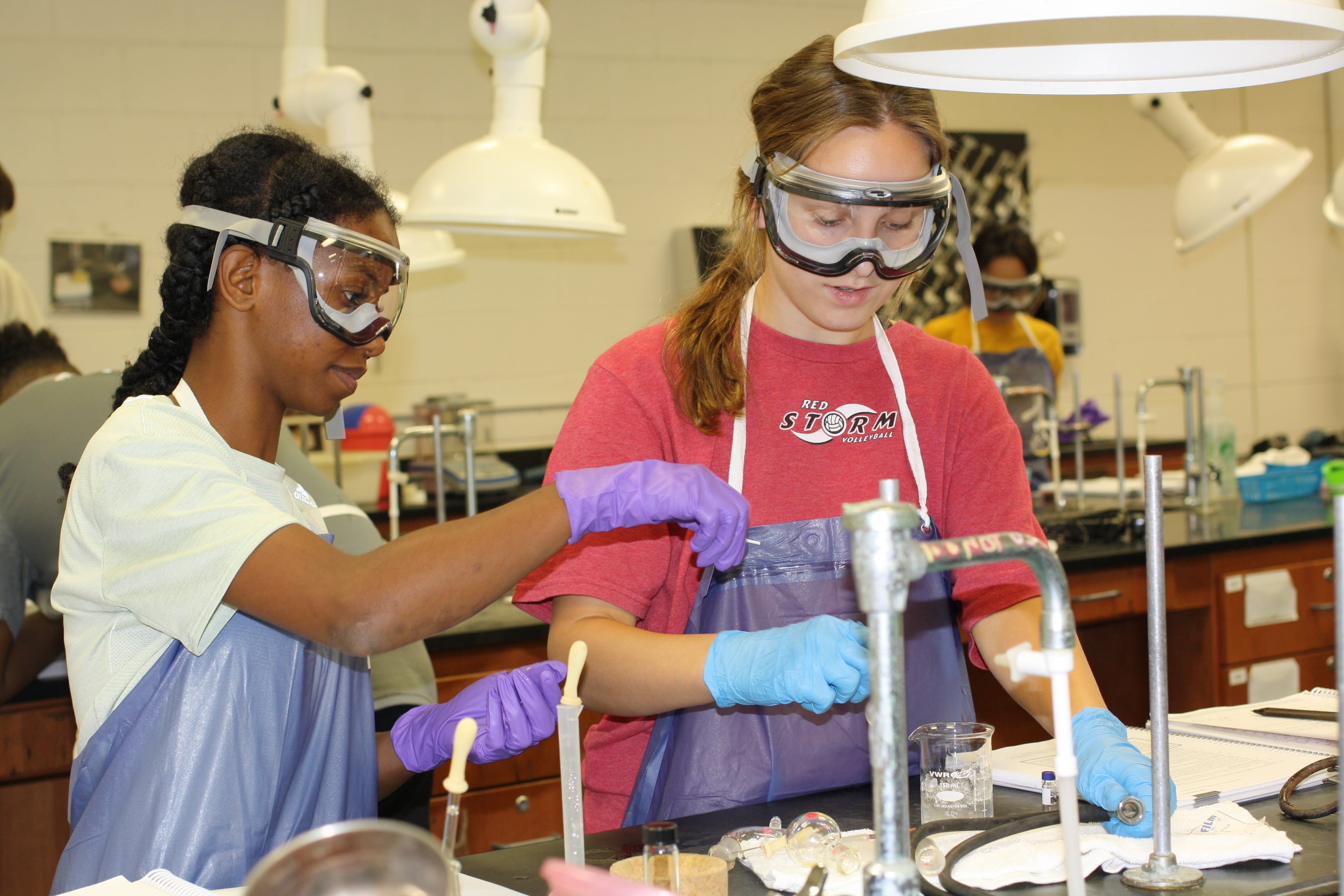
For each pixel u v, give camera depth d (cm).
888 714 60
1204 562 297
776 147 122
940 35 101
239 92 441
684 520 107
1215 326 607
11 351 258
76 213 423
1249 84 102
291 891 56
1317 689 146
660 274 507
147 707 106
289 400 114
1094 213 577
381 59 460
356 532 202
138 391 116
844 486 134
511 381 484
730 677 105
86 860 104
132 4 426
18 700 223
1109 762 106
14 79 414
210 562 98
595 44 493
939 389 140
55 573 212
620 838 109
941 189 120
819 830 98
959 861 93
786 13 523
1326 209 322
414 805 183
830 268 121
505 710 115
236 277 108
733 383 130
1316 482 368
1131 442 500
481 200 242
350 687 119
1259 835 95
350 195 112
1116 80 105
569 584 125
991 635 129
